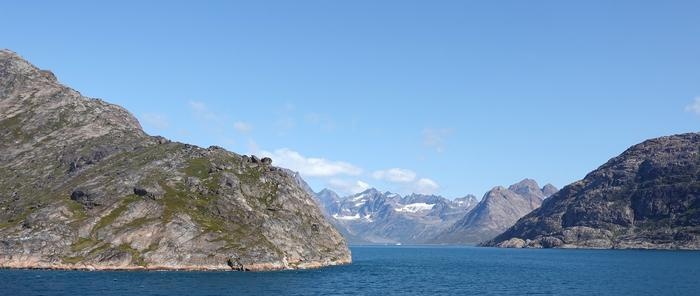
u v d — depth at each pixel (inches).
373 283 6230.3
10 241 6525.6
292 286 5447.8
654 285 6304.1
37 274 5792.3
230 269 6801.2
